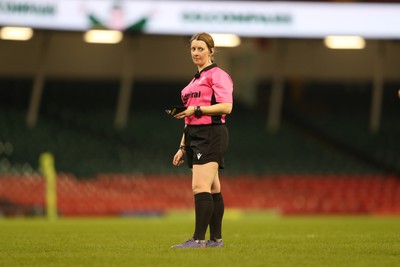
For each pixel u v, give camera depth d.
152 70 124.88
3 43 120.06
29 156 107.69
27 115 119.06
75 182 99.50
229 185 103.44
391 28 95.81
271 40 122.19
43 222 64.06
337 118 130.50
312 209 97.75
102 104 127.88
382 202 100.88
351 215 96.50
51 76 124.62
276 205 97.75
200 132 25.20
